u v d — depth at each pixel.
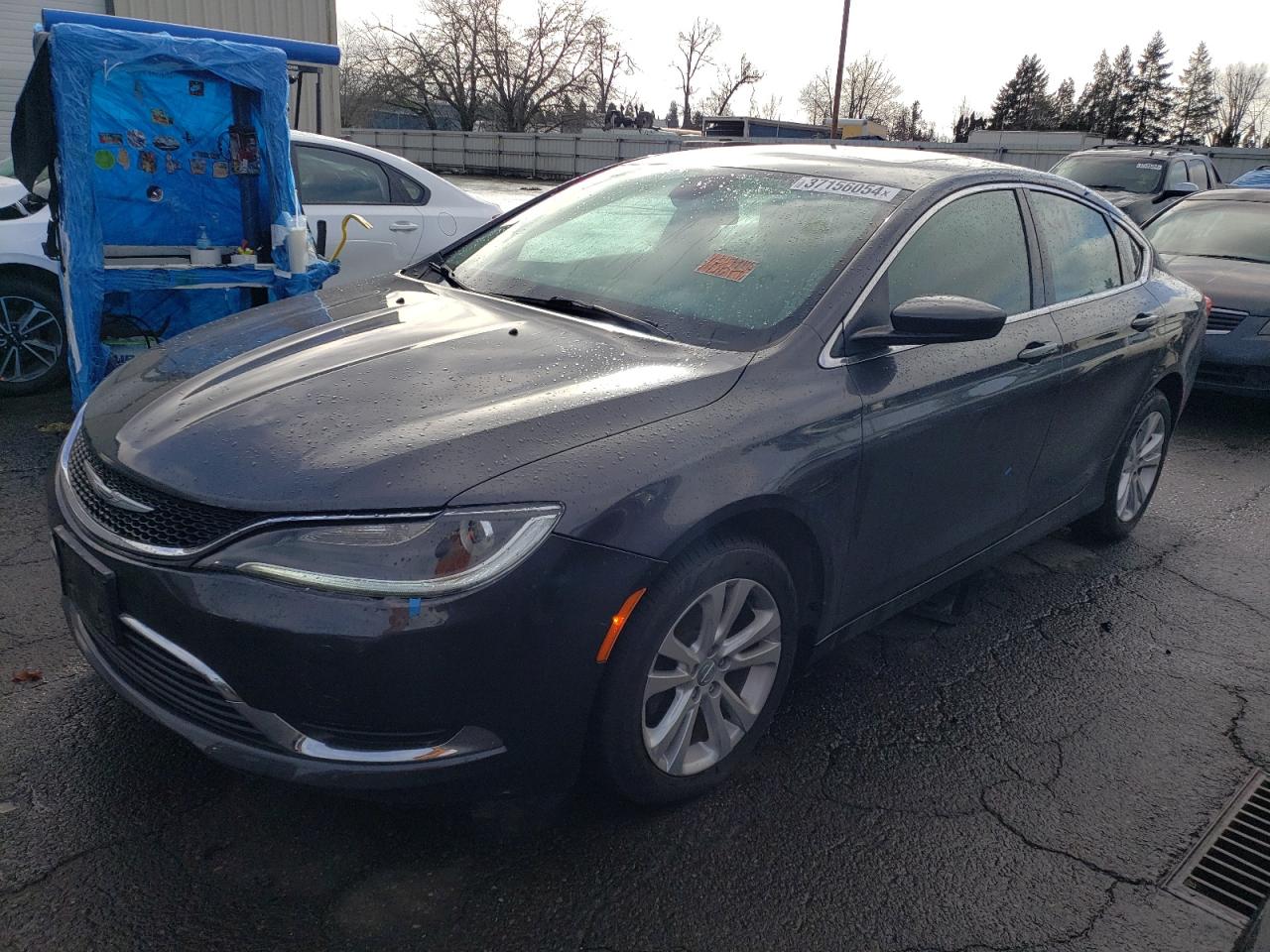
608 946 2.17
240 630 2.05
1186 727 3.22
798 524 2.66
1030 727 3.16
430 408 2.36
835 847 2.53
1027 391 3.42
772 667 2.74
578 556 2.14
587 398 2.42
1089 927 2.33
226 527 2.12
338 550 2.05
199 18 13.52
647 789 2.48
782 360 2.69
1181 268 7.44
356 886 2.27
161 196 5.39
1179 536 4.91
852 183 3.31
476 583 2.06
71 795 2.49
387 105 53.66
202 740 2.21
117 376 2.90
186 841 2.37
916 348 3.02
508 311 3.04
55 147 5.03
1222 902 2.46
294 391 2.47
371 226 6.57
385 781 2.12
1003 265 3.47
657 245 3.25
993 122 97.56
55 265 5.86
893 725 3.11
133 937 2.09
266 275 5.36
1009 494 3.58
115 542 2.24
